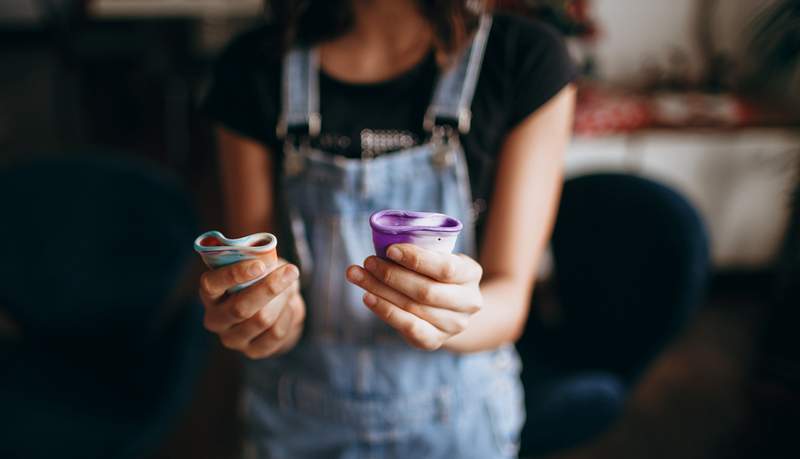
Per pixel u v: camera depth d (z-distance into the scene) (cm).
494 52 89
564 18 206
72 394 141
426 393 95
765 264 259
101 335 152
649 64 267
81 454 130
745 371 223
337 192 92
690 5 260
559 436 130
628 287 135
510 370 102
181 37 358
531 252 92
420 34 90
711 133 231
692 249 127
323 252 94
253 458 101
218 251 71
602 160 234
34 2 633
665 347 130
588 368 143
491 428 98
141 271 149
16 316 148
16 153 370
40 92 485
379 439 96
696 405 207
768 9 207
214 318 75
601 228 140
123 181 150
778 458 187
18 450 128
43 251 148
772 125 231
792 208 208
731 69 262
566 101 90
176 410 139
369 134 91
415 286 71
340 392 95
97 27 359
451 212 92
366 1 88
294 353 97
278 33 91
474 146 90
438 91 89
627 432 196
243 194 96
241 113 93
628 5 260
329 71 91
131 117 418
